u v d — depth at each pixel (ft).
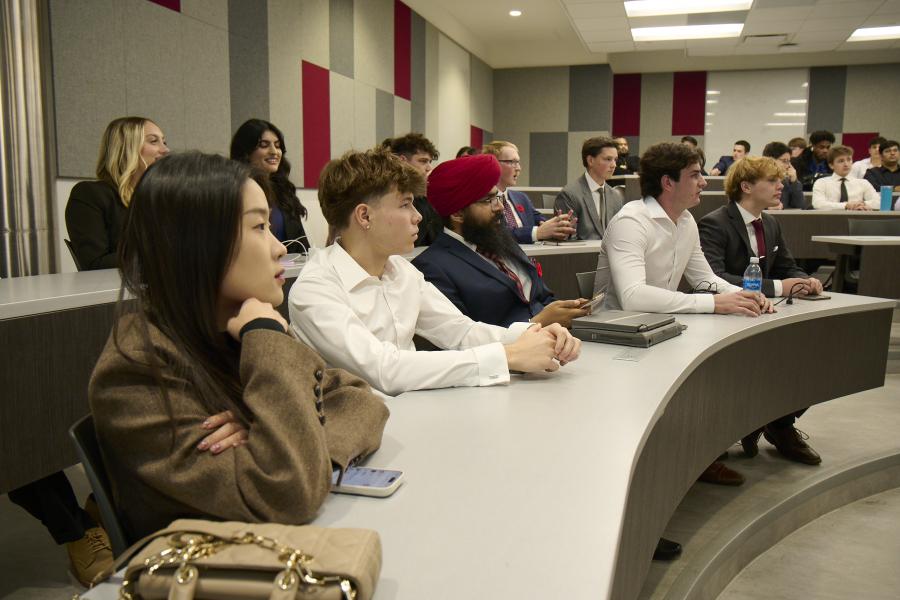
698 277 9.75
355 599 1.94
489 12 30.45
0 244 11.12
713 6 27.48
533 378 4.90
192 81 15.15
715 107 39.88
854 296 9.86
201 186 2.81
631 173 26.61
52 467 5.65
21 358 5.37
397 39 25.73
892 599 7.16
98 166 9.75
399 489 2.93
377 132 24.32
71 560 6.44
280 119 18.54
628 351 5.93
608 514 2.70
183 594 1.91
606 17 29.12
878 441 11.29
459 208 7.07
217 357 2.96
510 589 2.17
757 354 7.87
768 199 10.74
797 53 37.09
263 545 2.04
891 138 37.63
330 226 5.30
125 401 2.59
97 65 12.64
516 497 2.86
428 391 4.51
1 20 10.82
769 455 10.53
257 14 17.39
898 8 27.43
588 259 13.26
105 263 9.05
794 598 7.18
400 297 5.36
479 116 36.11
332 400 3.40
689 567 6.91
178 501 2.61
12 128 11.03
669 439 5.49
